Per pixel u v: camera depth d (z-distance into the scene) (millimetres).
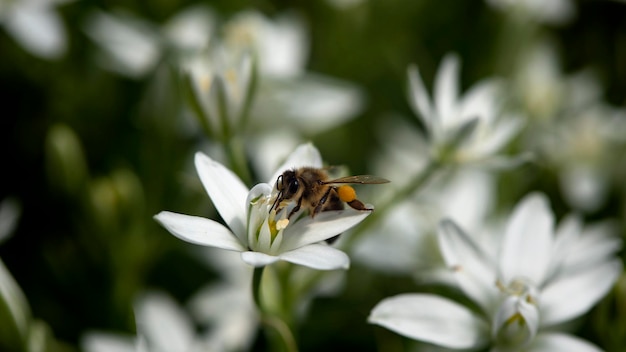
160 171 374
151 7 413
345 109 381
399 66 425
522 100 414
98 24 388
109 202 348
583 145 399
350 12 416
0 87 392
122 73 384
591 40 445
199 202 360
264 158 375
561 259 302
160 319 346
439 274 343
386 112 414
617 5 439
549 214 298
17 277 364
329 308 365
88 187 349
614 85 437
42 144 387
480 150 327
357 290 367
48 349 318
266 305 297
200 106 312
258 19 387
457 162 324
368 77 423
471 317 288
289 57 385
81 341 341
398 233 357
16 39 387
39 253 363
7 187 378
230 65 329
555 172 391
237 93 313
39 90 393
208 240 269
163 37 378
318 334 366
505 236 297
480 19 424
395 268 354
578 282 293
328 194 281
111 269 354
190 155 372
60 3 384
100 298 357
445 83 331
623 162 397
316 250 271
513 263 296
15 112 390
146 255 359
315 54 423
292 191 276
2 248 366
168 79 371
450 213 364
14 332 308
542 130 404
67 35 394
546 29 448
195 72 326
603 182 393
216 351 348
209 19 410
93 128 390
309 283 312
